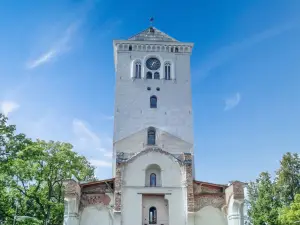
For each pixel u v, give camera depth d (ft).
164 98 184.14
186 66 192.75
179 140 175.63
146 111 180.34
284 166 224.53
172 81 188.24
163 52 194.49
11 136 157.17
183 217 136.67
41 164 160.35
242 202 135.64
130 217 134.92
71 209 131.23
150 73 189.57
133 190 139.54
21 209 161.58
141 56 192.24
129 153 167.12
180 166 144.97
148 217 139.95
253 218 214.48
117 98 181.88
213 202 142.20
